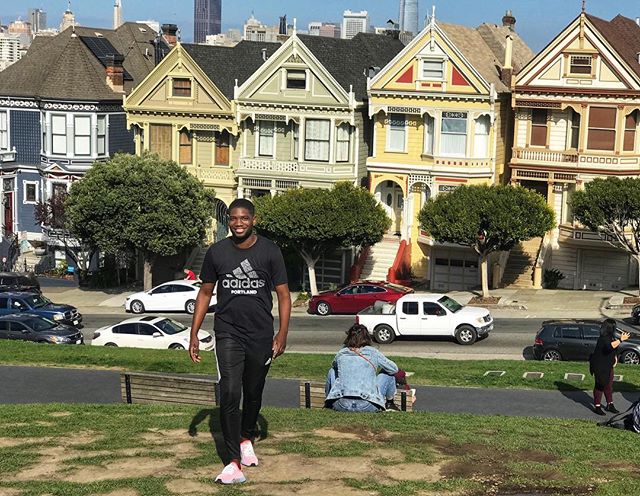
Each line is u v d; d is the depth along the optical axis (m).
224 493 11.51
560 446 14.57
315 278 55.78
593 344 34.09
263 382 12.12
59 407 17.53
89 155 63.16
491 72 55.53
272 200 50.75
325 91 55.41
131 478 12.09
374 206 50.78
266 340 11.74
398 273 54.34
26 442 14.09
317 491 11.63
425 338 40.84
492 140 53.31
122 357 29.73
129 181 53.22
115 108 63.88
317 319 46.28
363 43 61.34
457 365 28.56
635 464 13.66
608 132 51.22
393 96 54.09
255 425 12.67
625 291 50.72
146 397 19.48
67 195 56.41
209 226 56.84
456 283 54.22
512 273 53.56
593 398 23.53
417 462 12.91
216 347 11.73
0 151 65.38
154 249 53.31
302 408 17.66
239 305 11.62
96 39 66.88
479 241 48.00
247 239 11.77
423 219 48.97
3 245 65.06
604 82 50.81
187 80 58.25
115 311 51.25
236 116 57.12
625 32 55.47
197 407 17.44
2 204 65.62
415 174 54.44
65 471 12.53
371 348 16.55
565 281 53.25
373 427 14.80
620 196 45.72
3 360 29.48
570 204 49.44
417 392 24.19
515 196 47.72
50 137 63.25
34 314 40.47
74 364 29.19
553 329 34.78
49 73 63.84
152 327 37.75
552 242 53.31
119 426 15.00
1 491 11.73
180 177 54.91
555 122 52.59
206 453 13.16
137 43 71.94
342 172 56.03
